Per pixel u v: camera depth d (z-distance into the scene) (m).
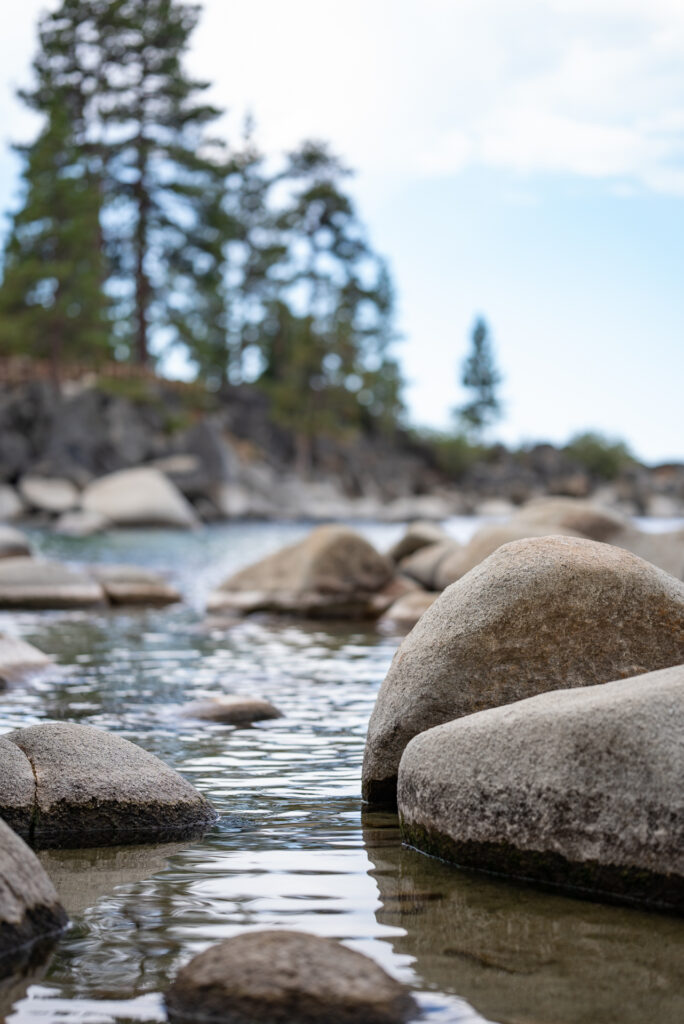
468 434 99.56
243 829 5.50
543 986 3.64
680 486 103.31
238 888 4.61
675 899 4.34
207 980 3.52
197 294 67.12
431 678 5.91
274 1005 3.41
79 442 55.41
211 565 25.77
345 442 78.88
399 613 15.48
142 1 55.81
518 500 90.00
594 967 3.79
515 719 4.89
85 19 55.59
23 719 8.18
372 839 5.33
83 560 26.09
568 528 17.83
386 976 3.56
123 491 47.47
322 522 57.22
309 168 74.62
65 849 5.16
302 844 5.25
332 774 6.64
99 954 3.91
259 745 7.42
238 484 61.94
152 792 5.51
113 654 11.96
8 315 53.75
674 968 3.79
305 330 71.06
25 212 52.00
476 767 4.91
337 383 73.81
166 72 57.03
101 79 56.97
